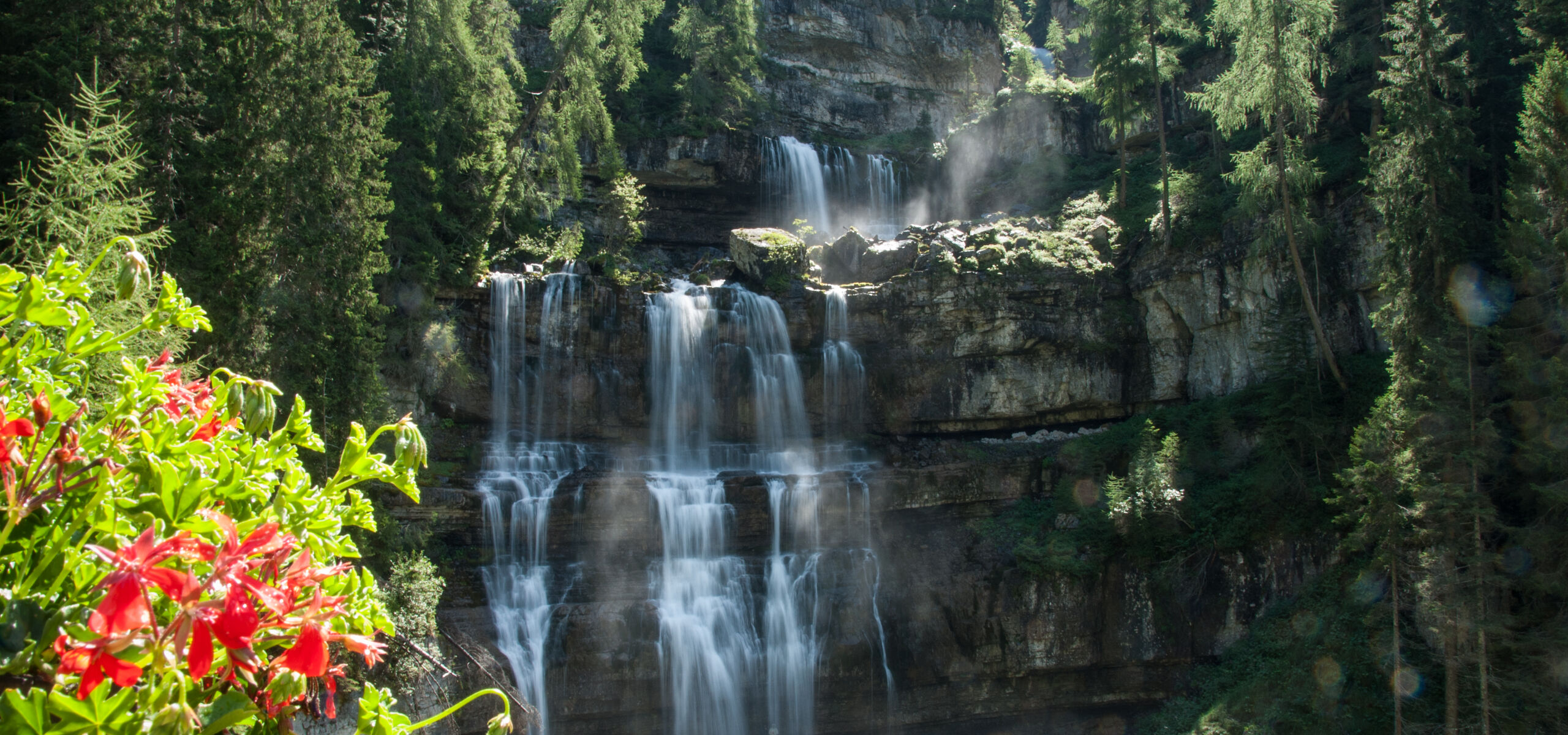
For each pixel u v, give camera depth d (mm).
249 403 4121
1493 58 30094
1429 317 22406
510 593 26531
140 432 3701
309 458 20953
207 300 18281
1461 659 19656
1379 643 22781
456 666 23484
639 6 36188
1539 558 19719
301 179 21625
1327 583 25453
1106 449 31609
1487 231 24156
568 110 36500
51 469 3352
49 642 3066
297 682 3635
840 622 28344
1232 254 33188
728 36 49875
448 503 26625
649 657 26219
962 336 34656
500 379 31594
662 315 33906
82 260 9172
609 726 25906
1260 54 29375
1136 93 44062
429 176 30797
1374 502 21000
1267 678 24422
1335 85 37156
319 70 23062
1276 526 26641
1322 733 22125
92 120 12953
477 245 32062
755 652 27859
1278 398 29094
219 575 3098
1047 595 27469
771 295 35406
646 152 45531
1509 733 19219
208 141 19625
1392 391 22891
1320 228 30141
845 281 37500
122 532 3436
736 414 34156
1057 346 34812
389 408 26594
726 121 48469
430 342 29312
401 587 21672
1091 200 42219
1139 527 27688
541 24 49688
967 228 39031
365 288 23109
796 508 30172
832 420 35000
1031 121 49875
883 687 27656
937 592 28438
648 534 28656
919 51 60406
